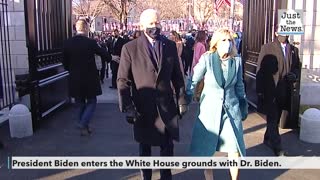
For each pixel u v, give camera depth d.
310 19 8.33
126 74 4.18
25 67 8.85
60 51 9.08
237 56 4.35
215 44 4.28
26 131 6.73
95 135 6.84
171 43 4.30
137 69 4.16
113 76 12.69
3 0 8.55
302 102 8.65
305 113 6.49
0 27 8.46
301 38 8.39
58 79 8.66
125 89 4.16
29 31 6.95
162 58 4.16
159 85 4.15
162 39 4.25
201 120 4.35
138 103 4.21
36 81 7.12
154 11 4.21
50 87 8.09
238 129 4.33
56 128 7.30
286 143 6.36
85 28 6.76
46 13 8.14
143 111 4.20
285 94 5.76
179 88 4.32
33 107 7.05
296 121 7.11
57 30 8.91
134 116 4.18
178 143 6.40
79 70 6.70
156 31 4.16
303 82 8.61
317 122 6.32
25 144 6.30
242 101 4.50
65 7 9.54
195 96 4.48
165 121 4.18
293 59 5.82
